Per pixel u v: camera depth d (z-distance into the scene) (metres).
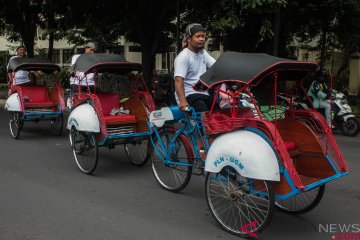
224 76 4.19
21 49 10.06
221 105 4.90
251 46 15.32
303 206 4.72
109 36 21.09
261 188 4.01
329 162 4.27
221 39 17.36
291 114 4.61
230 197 4.26
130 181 6.03
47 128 10.66
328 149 4.32
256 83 4.07
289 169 3.85
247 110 4.59
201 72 5.14
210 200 4.43
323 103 10.09
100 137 6.19
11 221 4.48
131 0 13.73
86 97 6.43
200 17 14.27
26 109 9.16
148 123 6.49
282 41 16.02
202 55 5.18
